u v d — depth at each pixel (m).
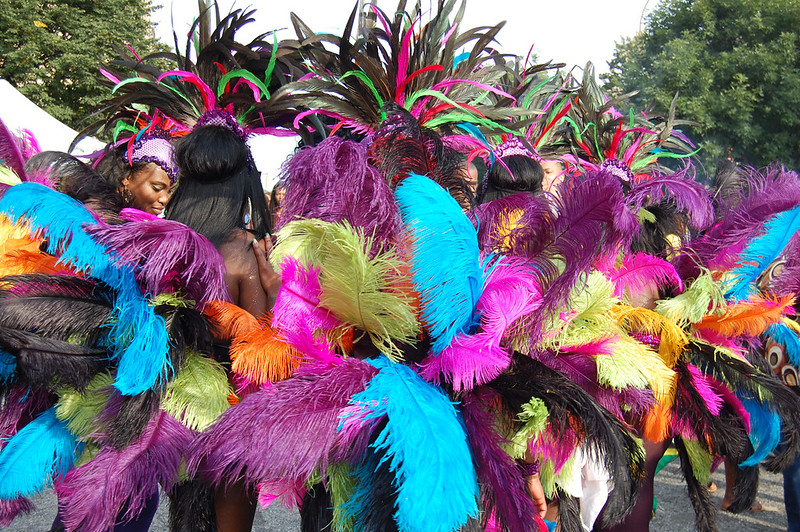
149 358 1.87
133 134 2.90
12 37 20.03
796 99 13.84
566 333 2.01
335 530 1.86
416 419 1.63
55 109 19.89
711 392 2.24
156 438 1.96
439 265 1.67
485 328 1.76
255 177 2.36
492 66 2.81
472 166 2.93
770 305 2.36
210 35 2.81
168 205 2.34
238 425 1.70
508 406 1.84
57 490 2.05
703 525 2.43
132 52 3.05
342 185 1.76
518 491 1.74
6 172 2.27
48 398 2.12
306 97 2.50
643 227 2.55
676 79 14.42
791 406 2.14
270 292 2.23
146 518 2.24
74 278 1.97
